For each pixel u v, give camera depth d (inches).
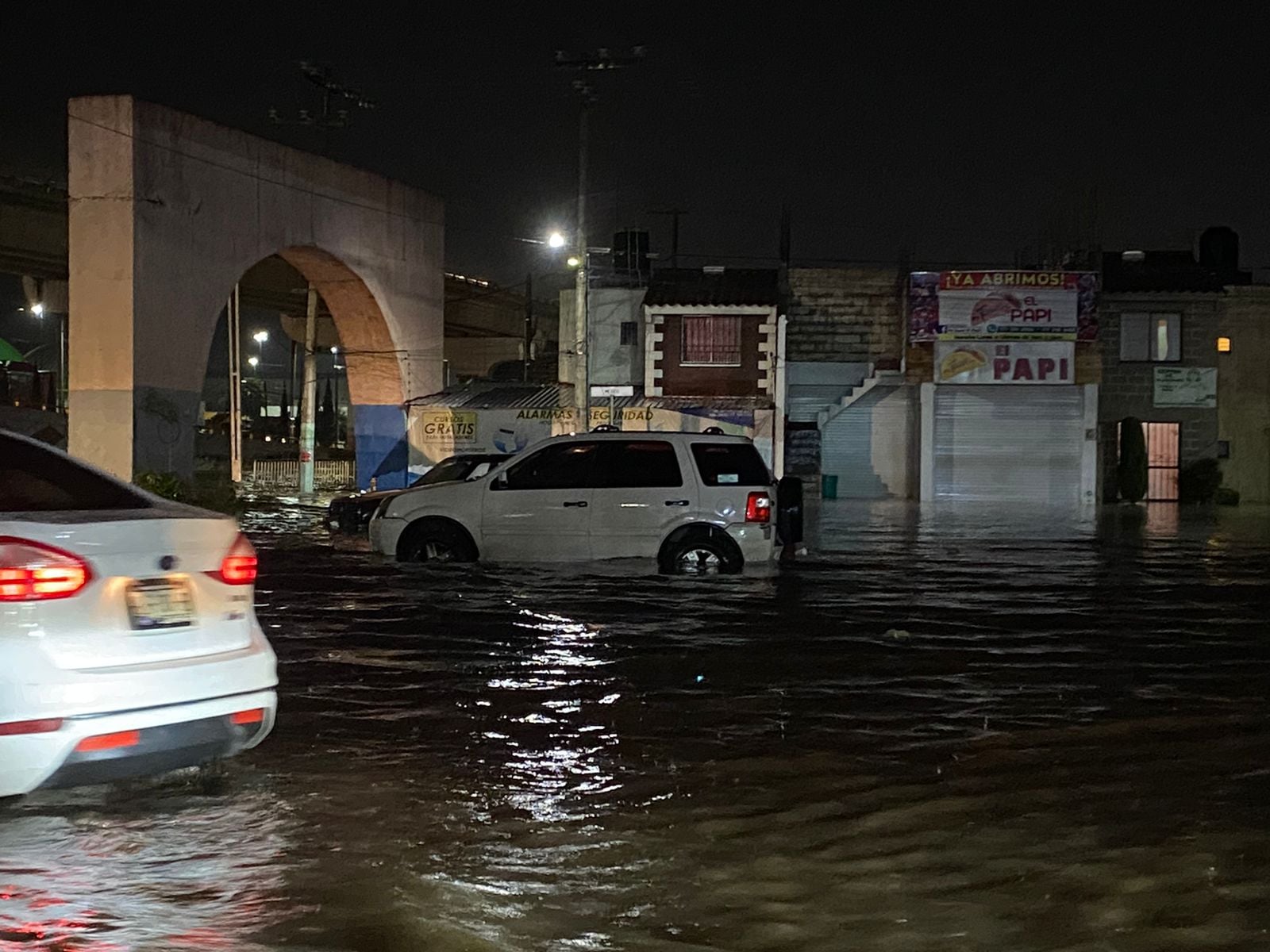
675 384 1609.3
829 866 208.4
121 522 219.5
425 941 176.7
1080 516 1275.8
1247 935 179.5
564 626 450.6
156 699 214.1
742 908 190.1
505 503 597.9
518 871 205.2
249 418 3100.4
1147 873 204.8
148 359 1010.1
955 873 205.2
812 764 272.7
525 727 305.0
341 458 2320.4
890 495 1656.0
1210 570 688.4
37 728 203.2
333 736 294.2
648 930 181.6
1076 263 1669.5
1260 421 1621.6
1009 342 1556.3
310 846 216.2
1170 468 1620.3
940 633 447.8
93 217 996.6
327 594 522.9
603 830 226.7
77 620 209.9
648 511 583.5
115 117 989.8
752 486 586.2
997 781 259.3
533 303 2349.9
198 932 179.0
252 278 1668.3
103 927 180.4
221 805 239.1
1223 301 1616.6
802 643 423.8
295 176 1205.7
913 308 1566.2
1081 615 497.7
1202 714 322.0
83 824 226.8
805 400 1690.5
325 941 176.2
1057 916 186.5
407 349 1422.2
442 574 575.8
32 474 255.0
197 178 1065.5
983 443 1583.4
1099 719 316.2
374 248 1344.7
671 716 316.8
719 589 543.8
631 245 1818.4
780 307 1595.7
